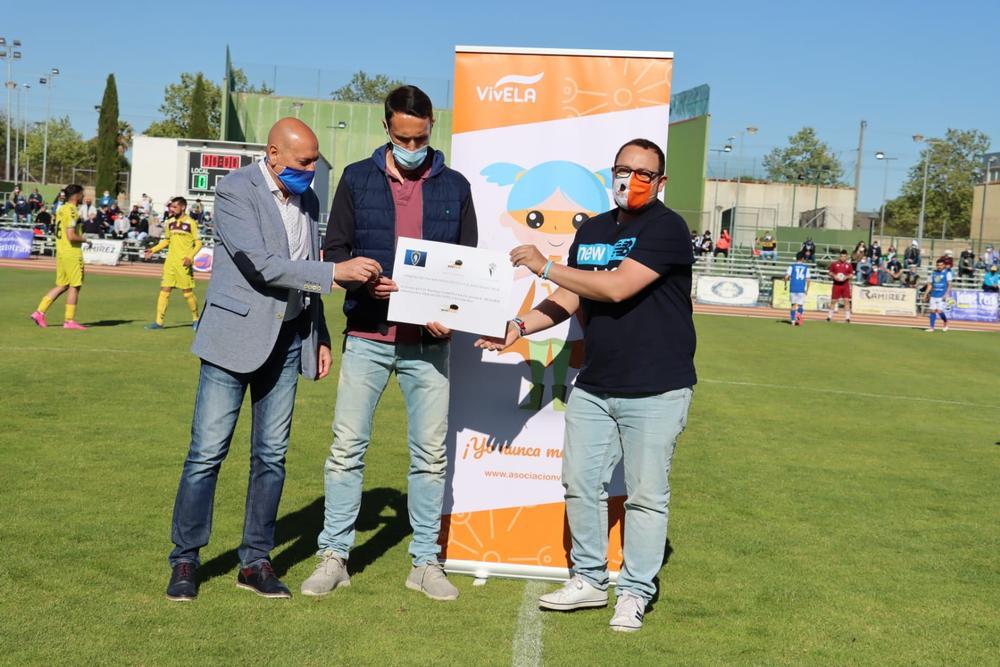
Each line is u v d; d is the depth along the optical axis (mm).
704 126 38156
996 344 21062
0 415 7699
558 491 4875
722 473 7207
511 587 4680
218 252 4230
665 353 4148
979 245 49156
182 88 79812
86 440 6992
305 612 4109
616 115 4805
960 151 83688
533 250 4184
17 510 5273
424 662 3658
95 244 31797
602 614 4332
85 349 11648
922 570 5113
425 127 4215
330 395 9500
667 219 4121
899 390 12406
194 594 4176
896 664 3889
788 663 3840
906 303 31781
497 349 4438
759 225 44812
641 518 4219
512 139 4832
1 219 36844
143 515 5285
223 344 4129
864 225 80250
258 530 4328
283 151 4141
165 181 41219
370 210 4348
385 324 4363
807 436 8859
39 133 91438
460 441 4898
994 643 4141
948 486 7094
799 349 17422
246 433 7633
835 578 4934
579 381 4352
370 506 5871
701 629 4176
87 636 3727
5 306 16344
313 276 4039
